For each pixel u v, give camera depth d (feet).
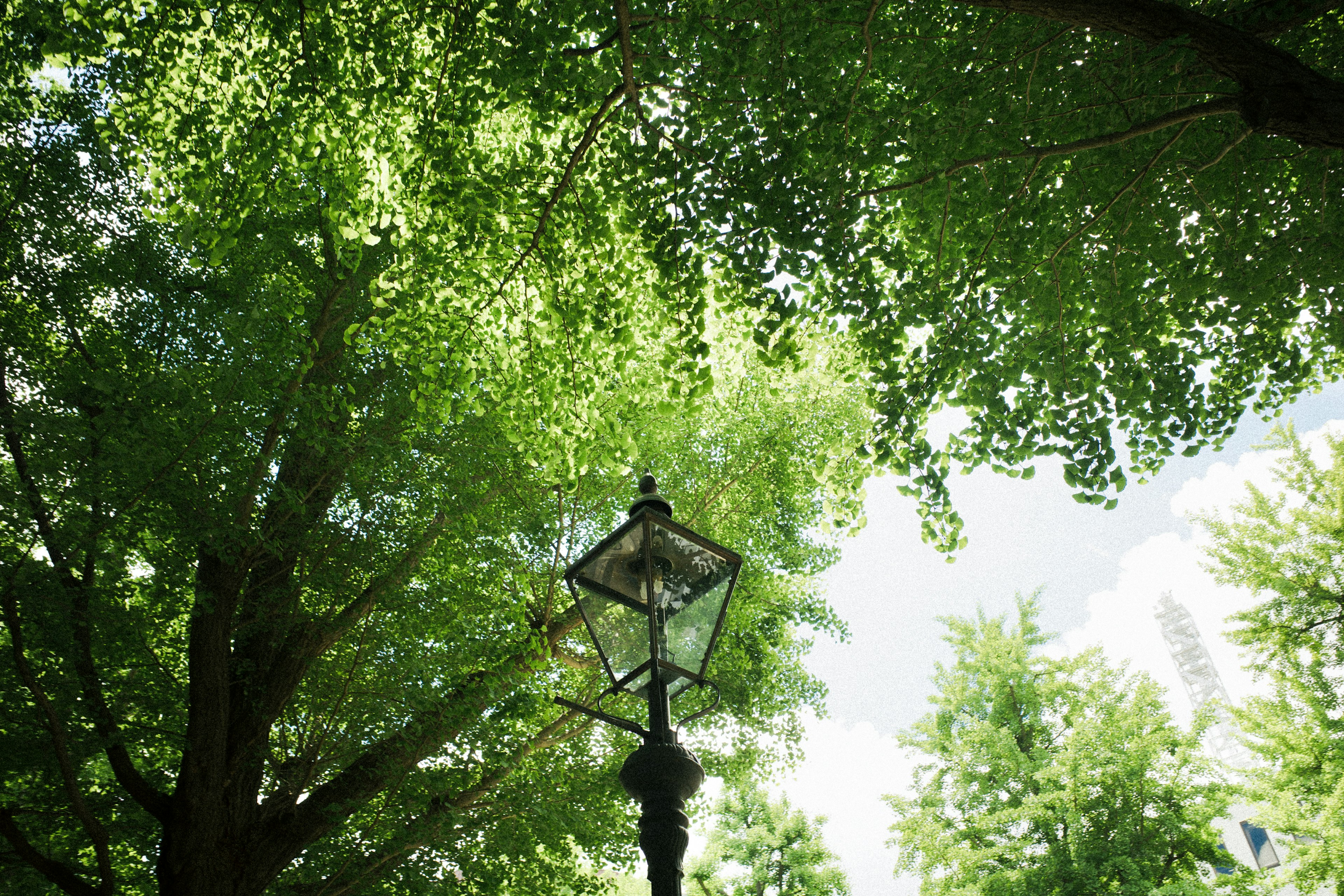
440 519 33.68
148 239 34.42
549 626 37.27
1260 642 54.90
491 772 33.68
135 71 26.32
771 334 20.25
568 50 19.53
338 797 29.73
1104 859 58.65
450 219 23.43
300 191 25.27
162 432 27.53
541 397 25.26
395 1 21.80
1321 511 55.98
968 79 20.02
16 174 31.04
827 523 25.02
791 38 17.89
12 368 30.04
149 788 28.43
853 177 20.15
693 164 19.86
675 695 14.71
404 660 31.24
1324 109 14.92
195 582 29.55
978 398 23.54
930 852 64.80
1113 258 24.68
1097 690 67.62
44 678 25.90
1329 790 50.29
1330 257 25.00
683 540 15.47
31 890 27.91
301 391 30.86
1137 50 21.50
